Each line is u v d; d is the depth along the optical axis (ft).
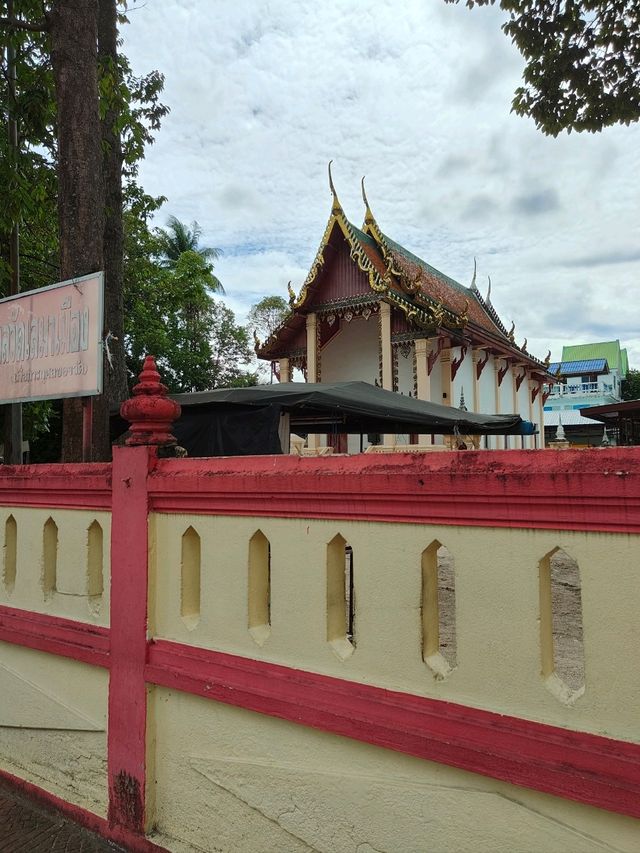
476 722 6.17
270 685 7.79
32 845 9.65
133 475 9.53
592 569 5.62
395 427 36.58
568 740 5.65
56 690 10.87
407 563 6.84
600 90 25.99
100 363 11.94
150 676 9.08
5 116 25.71
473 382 64.95
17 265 26.55
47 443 64.54
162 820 9.00
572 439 137.08
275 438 22.95
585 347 200.64
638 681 5.34
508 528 6.12
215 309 113.91
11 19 17.38
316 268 57.98
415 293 55.06
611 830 5.46
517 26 25.67
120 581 9.64
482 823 6.17
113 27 25.84
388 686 6.89
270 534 8.09
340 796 7.20
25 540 11.79
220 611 8.59
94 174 15.56
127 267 63.05
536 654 5.93
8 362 13.92
